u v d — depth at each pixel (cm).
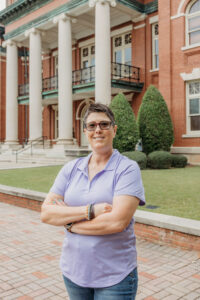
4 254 443
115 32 2117
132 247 174
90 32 2295
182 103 1572
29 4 2188
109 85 1734
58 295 320
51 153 1858
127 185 165
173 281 345
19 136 2942
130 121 1416
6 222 623
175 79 1602
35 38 2194
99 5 1723
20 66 2966
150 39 1922
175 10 1605
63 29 1948
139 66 1967
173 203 630
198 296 312
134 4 1864
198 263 395
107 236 165
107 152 184
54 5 2020
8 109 2452
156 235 478
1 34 2797
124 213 160
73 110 2445
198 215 532
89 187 176
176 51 1599
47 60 2688
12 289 334
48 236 529
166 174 1111
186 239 443
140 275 361
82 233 167
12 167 1510
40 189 845
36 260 419
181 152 1559
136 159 1277
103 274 163
